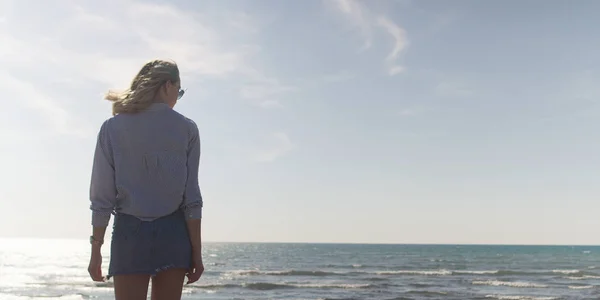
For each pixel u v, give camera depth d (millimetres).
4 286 36062
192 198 2152
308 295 30609
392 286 37156
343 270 56156
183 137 2152
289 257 94375
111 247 2088
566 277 47312
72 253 116938
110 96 2191
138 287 2066
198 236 2180
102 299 28109
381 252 127250
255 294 31141
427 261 80062
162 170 2090
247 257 93562
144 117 2113
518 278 45781
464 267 63844
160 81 2150
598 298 29188
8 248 160750
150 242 2053
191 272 2189
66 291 32688
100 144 2105
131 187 2066
